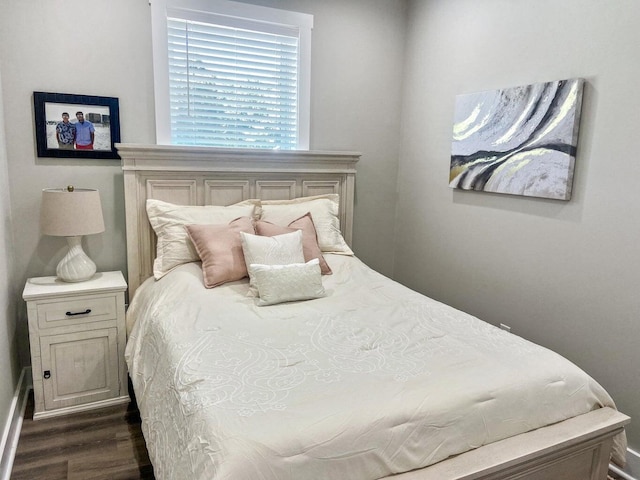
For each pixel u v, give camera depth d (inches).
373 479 54.4
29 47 103.6
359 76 142.2
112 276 111.1
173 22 117.3
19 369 108.0
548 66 100.3
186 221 111.4
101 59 110.3
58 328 98.7
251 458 48.9
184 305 90.9
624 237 86.8
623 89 85.6
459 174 125.5
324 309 90.9
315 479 51.1
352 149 145.1
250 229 111.1
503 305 115.6
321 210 127.1
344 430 53.7
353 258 125.0
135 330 96.3
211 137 126.7
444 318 87.4
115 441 92.4
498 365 68.5
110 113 112.7
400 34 146.0
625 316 87.2
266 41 128.4
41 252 110.3
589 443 66.4
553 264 101.5
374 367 66.8
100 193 114.8
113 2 109.7
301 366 66.7
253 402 57.0
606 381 91.2
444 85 131.7
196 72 121.9
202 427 53.7
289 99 134.5
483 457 59.7
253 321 83.5
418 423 57.5
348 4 136.9
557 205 99.7
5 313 93.0
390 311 90.6
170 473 57.6
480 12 117.8
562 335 100.1
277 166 129.9
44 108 106.2
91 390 103.7
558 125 96.8
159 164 115.3
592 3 90.4
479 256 122.3
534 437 64.1
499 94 111.3
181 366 67.7
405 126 149.3
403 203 152.2
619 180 87.1
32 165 107.4
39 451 88.7
